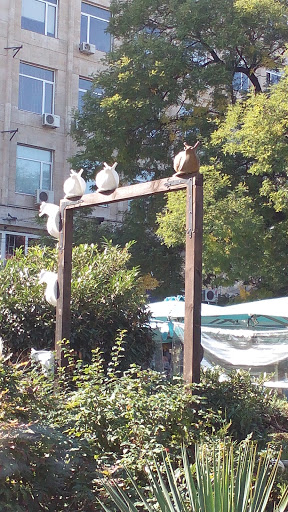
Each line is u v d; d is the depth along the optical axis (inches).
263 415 261.4
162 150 766.5
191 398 212.4
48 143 1008.2
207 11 725.3
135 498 176.1
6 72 970.7
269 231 635.5
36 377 223.9
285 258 631.8
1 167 958.4
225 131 629.3
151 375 226.1
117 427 205.8
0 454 165.5
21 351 312.2
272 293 688.4
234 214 601.3
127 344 327.9
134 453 194.4
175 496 139.3
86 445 193.6
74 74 1041.5
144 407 206.8
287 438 252.8
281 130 577.0
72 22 1042.7
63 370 248.1
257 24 719.7
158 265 788.6
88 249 370.6
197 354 228.7
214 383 255.9
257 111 584.4
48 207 301.3
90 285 327.0
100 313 323.0
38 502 178.1
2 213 952.3
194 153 236.2
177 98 741.3
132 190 264.2
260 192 618.2
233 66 759.1
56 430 189.8
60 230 295.4
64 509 181.9
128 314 333.1
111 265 354.0
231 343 434.3
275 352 415.5
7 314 317.7
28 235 978.7
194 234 231.8
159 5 772.6
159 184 250.5
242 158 689.0
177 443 204.4
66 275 291.1
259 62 760.3
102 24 1087.0
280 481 193.0
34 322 319.3
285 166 579.2
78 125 802.8
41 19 1021.8
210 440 203.9
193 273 230.1
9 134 964.6
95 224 842.8
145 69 733.9
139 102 719.7
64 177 1019.9
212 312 456.1
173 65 719.1
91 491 180.2
